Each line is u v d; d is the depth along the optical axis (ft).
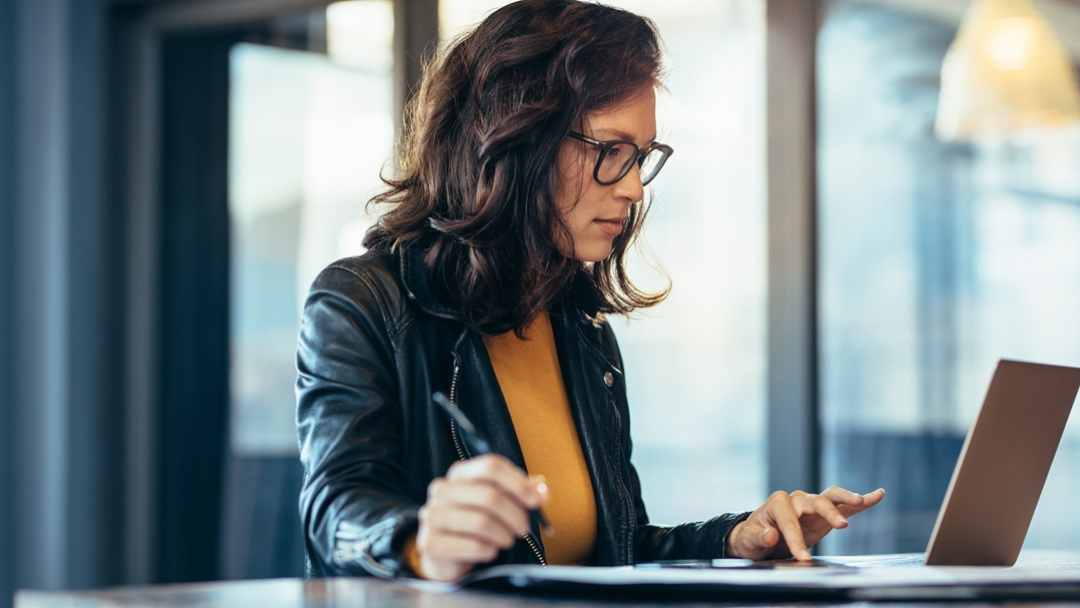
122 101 13.70
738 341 11.47
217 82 13.23
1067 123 10.72
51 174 13.64
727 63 11.39
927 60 11.14
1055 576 3.26
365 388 4.41
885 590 2.99
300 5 12.65
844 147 11.27
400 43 11.91
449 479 3.35
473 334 4.83
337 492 4.00
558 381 5.32
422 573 3.57
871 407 11.30
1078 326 11.13
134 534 13.46
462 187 5.00
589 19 5.03
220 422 13.21
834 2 11.27
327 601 3.05
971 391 11.26
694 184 11.51
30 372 13.62
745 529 4.87
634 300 5.78
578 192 4.95
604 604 3.03
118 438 13.57
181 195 13.43
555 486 4.99
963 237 11.24
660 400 11.75
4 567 13.53
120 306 13.64
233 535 13.17
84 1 13.65
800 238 10.93
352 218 12.47
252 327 13.08
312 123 12.66
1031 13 10.68
